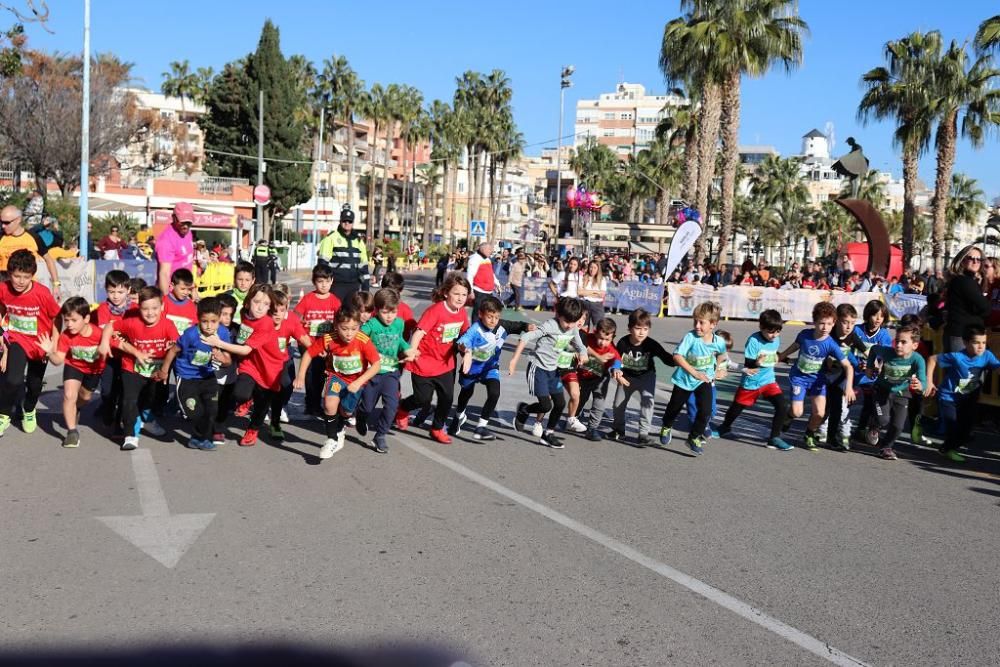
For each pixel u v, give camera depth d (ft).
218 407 26.04
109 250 71.51
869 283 91.71
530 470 24.16
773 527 19.75
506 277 98.17
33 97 146.00
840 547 18.52
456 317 26.61
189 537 17.22
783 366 53.31
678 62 114.52
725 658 12.94
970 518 21.29
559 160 153.38
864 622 14.55
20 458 22.84
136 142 169.58
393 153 345.10
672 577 16.20
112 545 16.65
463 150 273.75
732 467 25.85
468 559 16.63
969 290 30.27
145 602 14.05
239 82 189.67
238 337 25.11
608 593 15.25
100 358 24.53
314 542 17.24
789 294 91.45
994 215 84.94
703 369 27.30
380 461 24.30
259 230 131.23
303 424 28.81
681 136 164.76
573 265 57.47
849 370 28.19
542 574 16.02
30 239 37.32
